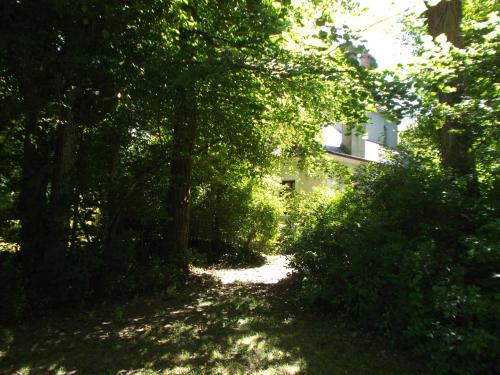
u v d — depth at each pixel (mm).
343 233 6777
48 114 6242
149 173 8164
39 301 6387
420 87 5129
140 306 7328
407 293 4977
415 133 9938
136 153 8117
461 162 6219
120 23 6066
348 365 4730
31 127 6605
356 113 5625
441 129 7059
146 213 8281
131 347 5242
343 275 6180
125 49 6422
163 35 6629
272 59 6020
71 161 6918
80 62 6020
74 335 5648
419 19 7695
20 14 5785
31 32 5805
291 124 10180
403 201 5762
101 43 6309
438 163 6988
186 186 10125
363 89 5348
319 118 9891
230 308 7301
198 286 9180
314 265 7234
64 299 6645
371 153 20984
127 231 7812
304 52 6066
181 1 5949
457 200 5355
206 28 6770
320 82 6586
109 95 6965
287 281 9547
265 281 10008
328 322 6406
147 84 6543
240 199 13570
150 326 6160
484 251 4391
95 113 7133
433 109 5496
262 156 10391
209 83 6965
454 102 6414
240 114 8125
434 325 4688
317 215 7969
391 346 5254
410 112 5348
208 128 8531
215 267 11930
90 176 6965
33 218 6781
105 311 6891
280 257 14328
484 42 6191
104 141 7430
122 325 6176
